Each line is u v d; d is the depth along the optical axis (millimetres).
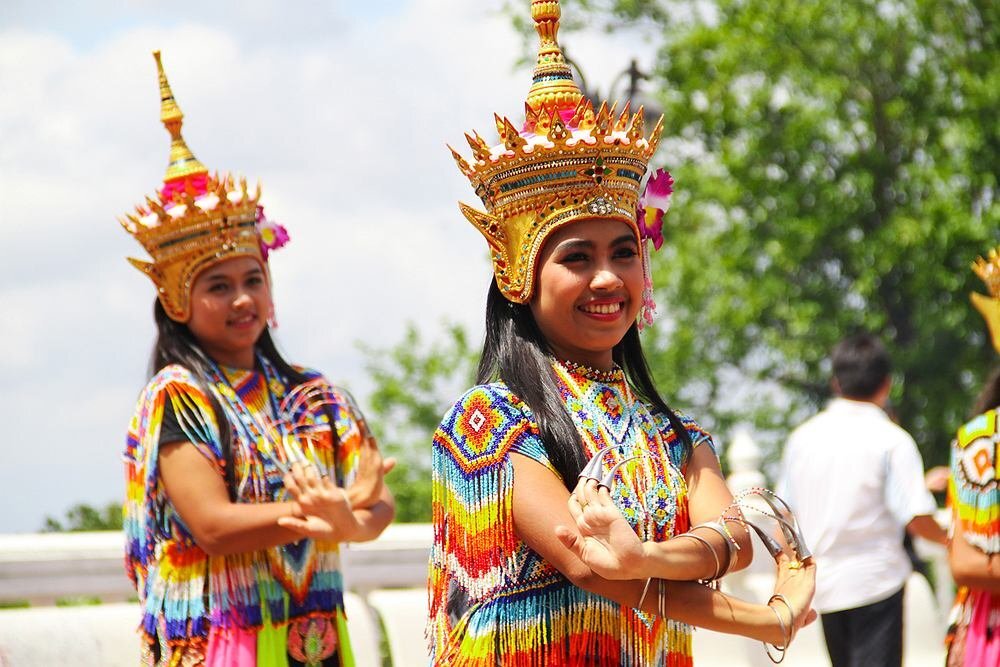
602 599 4082
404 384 24281
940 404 21578
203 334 6090
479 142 4262
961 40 22609
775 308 22281
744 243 22156
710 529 3973
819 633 9992
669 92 23391
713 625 3904
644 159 4332
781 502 4152
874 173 22594
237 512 5621
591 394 4258
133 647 7504
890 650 8305
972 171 21141
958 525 6355
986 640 6352
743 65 22891
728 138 23031
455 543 4156
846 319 22094
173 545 5789
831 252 23203
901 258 21562
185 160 6324
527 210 4207
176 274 6062
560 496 4004
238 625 5715
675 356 22469
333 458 6168
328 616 5957
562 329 4203
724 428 23516
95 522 10648
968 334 21578
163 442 5773
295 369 6352
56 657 7293
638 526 4109
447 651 4168
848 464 8367
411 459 23375
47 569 7746
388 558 8906
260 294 6180
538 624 4043
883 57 22859
